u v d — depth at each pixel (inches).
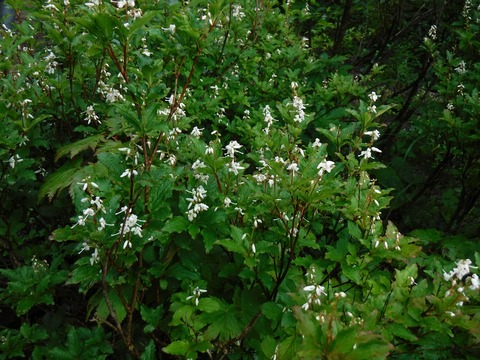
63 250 138.3
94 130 131.8
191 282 101.6
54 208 137.3
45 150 147.7
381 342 55.5
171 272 102.0
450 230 181.0
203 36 102.9
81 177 118.3
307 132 202.5
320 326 59.1
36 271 107.1
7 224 126.0
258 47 208.8
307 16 248.8
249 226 111.0
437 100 230.8
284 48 216.4
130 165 94.5
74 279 85.9
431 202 207.2
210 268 115.2
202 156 99.7
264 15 215.5
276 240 101.7
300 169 100.3
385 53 294.8
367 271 96.7
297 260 98.9
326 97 190.4
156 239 106.0
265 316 95.8
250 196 100.9
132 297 100.7
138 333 114.5
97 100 145.9
